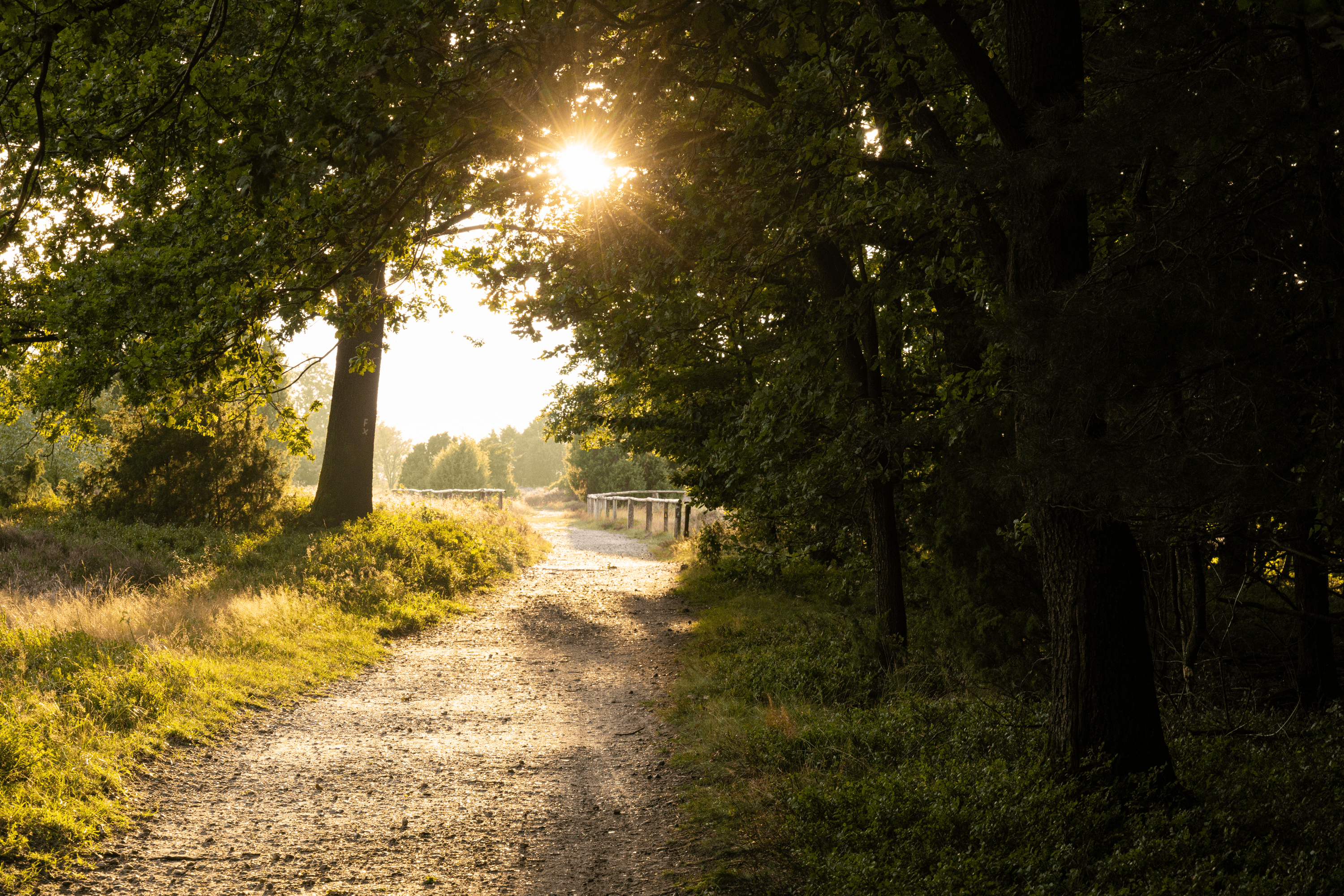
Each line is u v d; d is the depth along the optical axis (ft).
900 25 21.49
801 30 20.58
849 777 19.92
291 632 36.42
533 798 20.31
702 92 27.35
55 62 26.08
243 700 27.30
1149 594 27.02
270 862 16.11
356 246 24.58
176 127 20.86
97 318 26.40
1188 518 15.42
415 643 40.14
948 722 23.32
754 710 27.35
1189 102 12.80
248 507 62.39
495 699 30.94
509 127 20.54
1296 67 14.16
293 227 23.66
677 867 16.21
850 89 23.80
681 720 27.61
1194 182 15.49
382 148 19.04
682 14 17.98
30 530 50.49
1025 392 14.26
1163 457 13.12
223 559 50.67
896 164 22.58
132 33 21.25
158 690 25.03
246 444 62.34
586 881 15.75
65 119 25.86
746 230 26.45
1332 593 24.14
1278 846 14.42
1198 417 14.25
